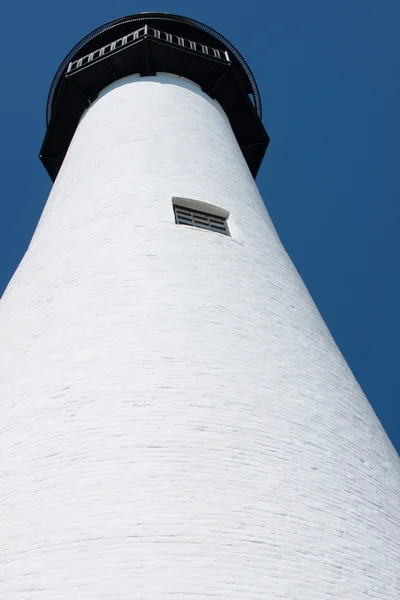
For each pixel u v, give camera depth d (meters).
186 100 23.81
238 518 9.79
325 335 15.88
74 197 18.52
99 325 13.15
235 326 13.56
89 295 14.04
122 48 25.05
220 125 23.67
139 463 10.33
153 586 8.66
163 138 20.38
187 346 12.61
